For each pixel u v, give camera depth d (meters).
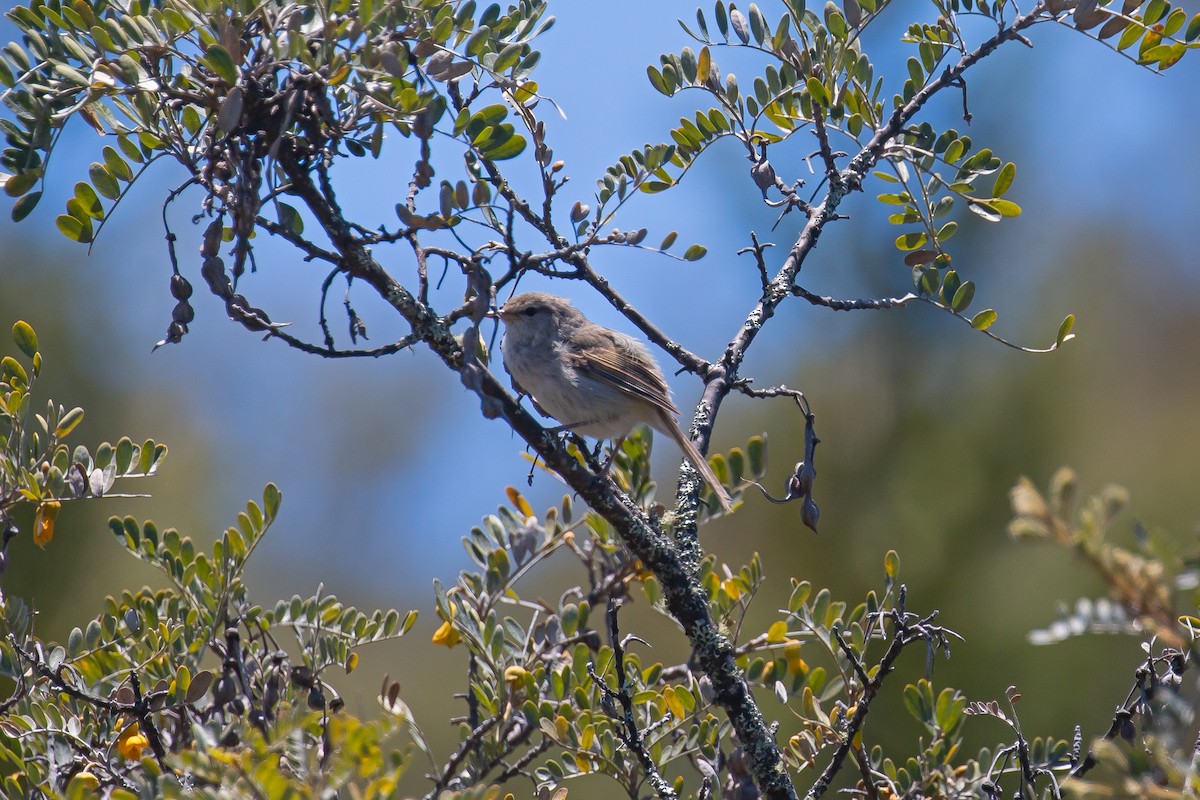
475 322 6.05
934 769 6.40
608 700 6.64
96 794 5.34
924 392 13.81
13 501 6.69
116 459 6.89
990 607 12.55
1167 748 4.18
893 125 8.70
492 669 7.09
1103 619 4.03
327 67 5.64
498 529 8.07
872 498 13.25
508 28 6.92
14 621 6.70
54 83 5.98
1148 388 15.59
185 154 6.22
